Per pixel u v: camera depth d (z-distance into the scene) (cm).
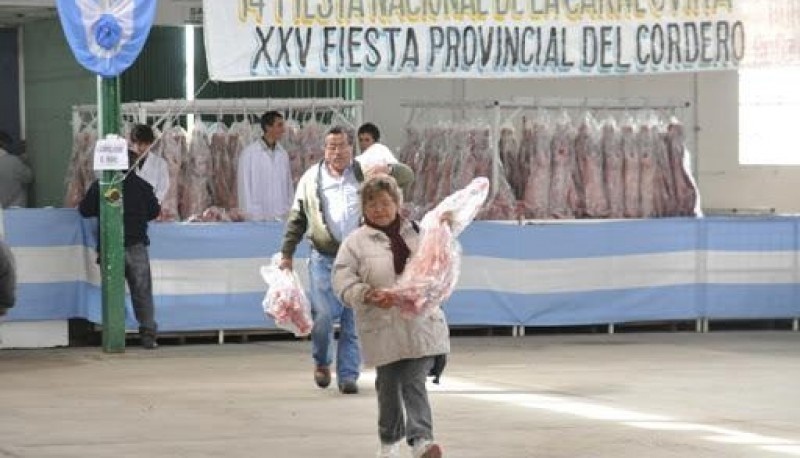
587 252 2270
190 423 1521
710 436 1455
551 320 2262
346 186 1673
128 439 1434
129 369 1919
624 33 2156
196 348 2128
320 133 2278
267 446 1399
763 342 2222
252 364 1967
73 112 2420
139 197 2073
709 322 2411
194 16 2620
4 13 2581
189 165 2214
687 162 2375
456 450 1381
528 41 2116
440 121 2381
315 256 1697
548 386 1775
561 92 2683
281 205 2220
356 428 1494
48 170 2683
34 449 1387
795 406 1636
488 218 2259
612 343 2198
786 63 2203
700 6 2183
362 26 2044
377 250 1269
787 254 2359
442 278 1248
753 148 2794
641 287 2298
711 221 2323
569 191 2316
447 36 2080
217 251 2147
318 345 1725
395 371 1272
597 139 2331
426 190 2298
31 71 2759
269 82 2666
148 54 2609
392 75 2059
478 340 2227
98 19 1988
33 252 2130
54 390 1742
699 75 2747
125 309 2114
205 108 2231
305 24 2020
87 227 2145
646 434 1464
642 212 2341
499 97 2655
